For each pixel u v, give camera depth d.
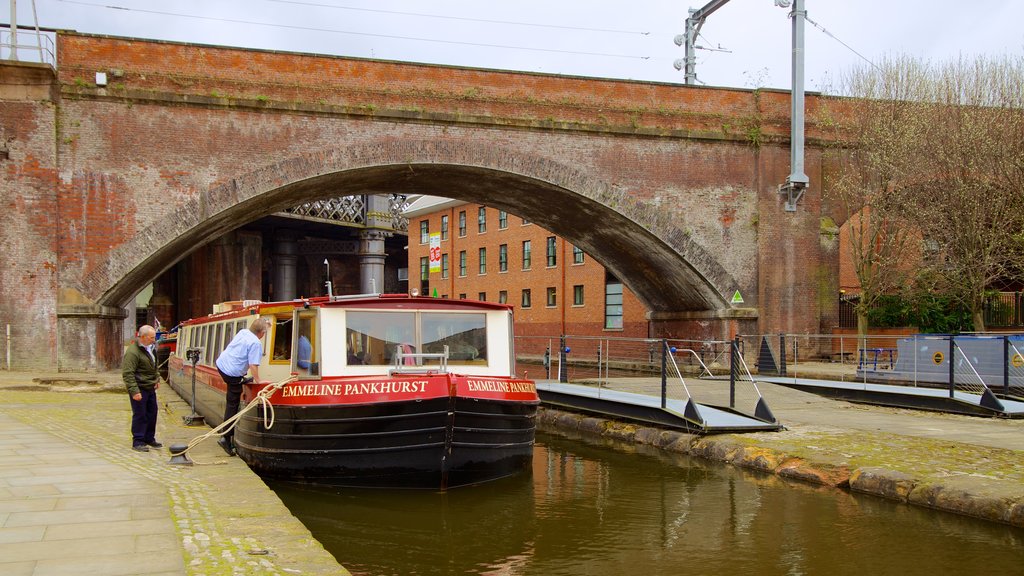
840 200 26.58
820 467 10.57
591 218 26.03
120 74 20.45
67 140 20.16
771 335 24.50
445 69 22.88
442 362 10.98
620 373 30.16
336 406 10.27
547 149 23.88
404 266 66.12
